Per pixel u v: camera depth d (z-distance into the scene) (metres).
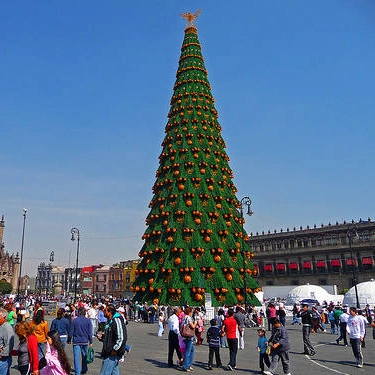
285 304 56.78
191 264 39.75
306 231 105.56
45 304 43.53
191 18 58.78
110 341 8.66
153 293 40.53
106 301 40.66
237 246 43.06
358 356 14.92
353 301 51.19
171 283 39.28
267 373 12.70
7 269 110.50
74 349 11.65
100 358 15.87
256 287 43.31
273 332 12.78
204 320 34.03
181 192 44.16
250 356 17.48
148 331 28.19
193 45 55.56
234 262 42.69
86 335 11.92
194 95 50.72
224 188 46.69
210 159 47.03
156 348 19.39
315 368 14.47
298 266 104.81
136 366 14.25
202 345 20.95
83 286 134.88
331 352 19.22
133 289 42.66
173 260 40.69
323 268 100.44
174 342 14.51
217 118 51.62
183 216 42.84
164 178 46.44
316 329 29.45
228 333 14.23
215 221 43.53
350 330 15.24
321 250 101.56
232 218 45.22
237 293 40.66
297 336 26.78
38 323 9.86
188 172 45.31
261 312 35.28
